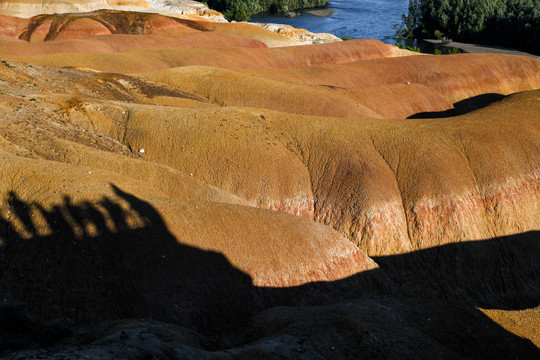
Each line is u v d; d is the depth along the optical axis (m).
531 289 32.22
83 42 75.50
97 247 22.28
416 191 34.16
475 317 23.19
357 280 26.81
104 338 15.80
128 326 17.80
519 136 37.22
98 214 23.31
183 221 24.66
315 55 83.25
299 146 37.62
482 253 32.78
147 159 36.03
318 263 25.89
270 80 56.22
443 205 33.59
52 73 45.28
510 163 35.44
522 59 77.00
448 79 71.88
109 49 77.44
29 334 18.83
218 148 36.25
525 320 23.75
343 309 20.56
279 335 17.77
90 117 37.84
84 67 57.16
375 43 91.25
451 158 35.62
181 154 36.09
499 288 32.16
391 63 73.31
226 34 92.25
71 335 19.20
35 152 30.14
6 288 19.86
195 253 23.61
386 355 17.33
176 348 15.28
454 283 31.91
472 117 40.84
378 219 33.06
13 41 72.38
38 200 23.39
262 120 39.62
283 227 26.53
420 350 18.19
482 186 34.44
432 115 58.94
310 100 52.69
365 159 35.94
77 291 20.73
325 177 35.56
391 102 58.09
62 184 24.67
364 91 58.28
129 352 14.23
